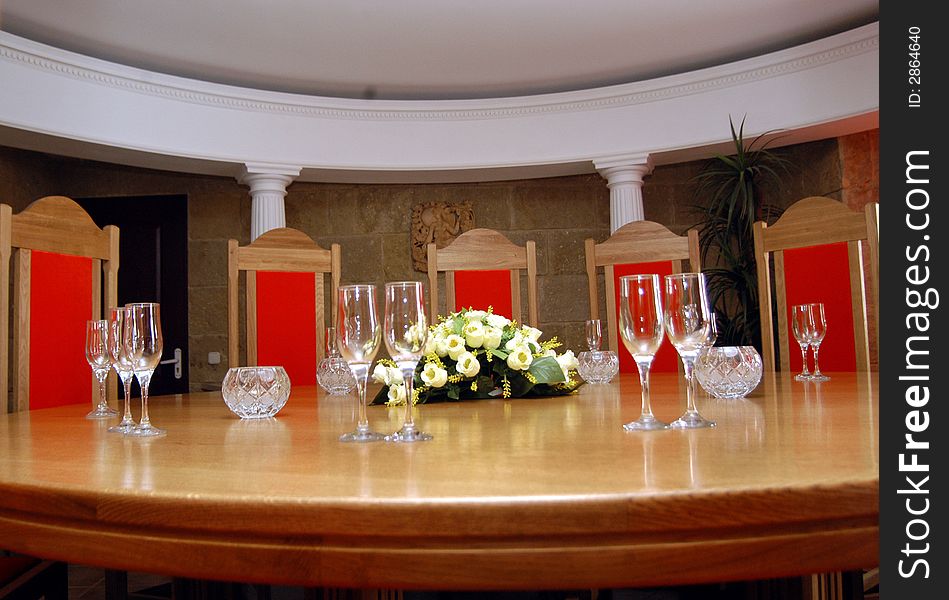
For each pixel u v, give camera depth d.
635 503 0.66
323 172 5.32
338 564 0.68
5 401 1.96
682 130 5.03
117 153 4.70
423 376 1.63
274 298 3.07
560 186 5.87
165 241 5.26
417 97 5.47
